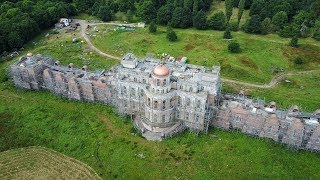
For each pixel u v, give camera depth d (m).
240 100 132.75
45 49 193.88
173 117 130.62
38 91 157.88
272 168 113.06
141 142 126.06
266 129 123.00
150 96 123.06
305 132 118.25
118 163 118.88
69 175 116.69
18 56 187.12
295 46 182.00
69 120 139.25
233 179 110.50
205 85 124.38
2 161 123.19
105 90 142.12
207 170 113.94
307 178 109.75
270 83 158.62
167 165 116.50
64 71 152.75
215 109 127.50
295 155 118.62
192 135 127.75
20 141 130.88
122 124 135.38
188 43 192.50
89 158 122.25
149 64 139.62
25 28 199.62
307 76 162.25
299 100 145.25
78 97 148.38
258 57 175.25
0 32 191.12
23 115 143.00
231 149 121.25
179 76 129.88
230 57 175.75
